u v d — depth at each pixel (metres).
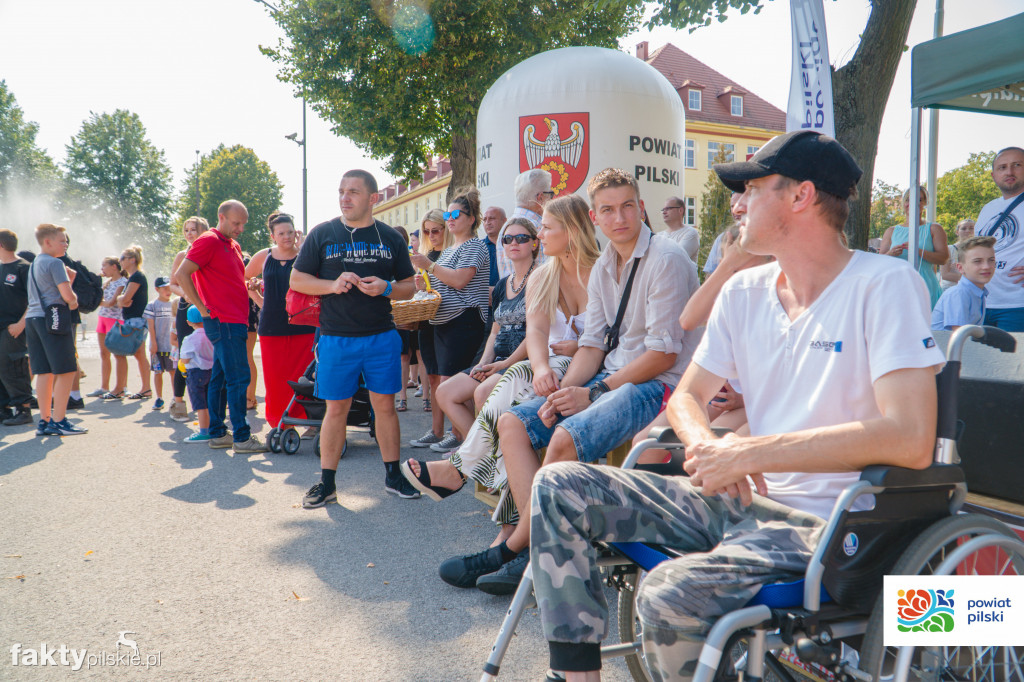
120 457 5.84
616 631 2.80
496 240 6.10
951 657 1.74
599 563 1.98
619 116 8.71
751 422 1.90
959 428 1.72
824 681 2.04
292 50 17.77
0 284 7.35
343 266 4.32
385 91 17.33
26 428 7.25
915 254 4.47
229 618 2.83
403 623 2.79
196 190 65.94
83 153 64.44
